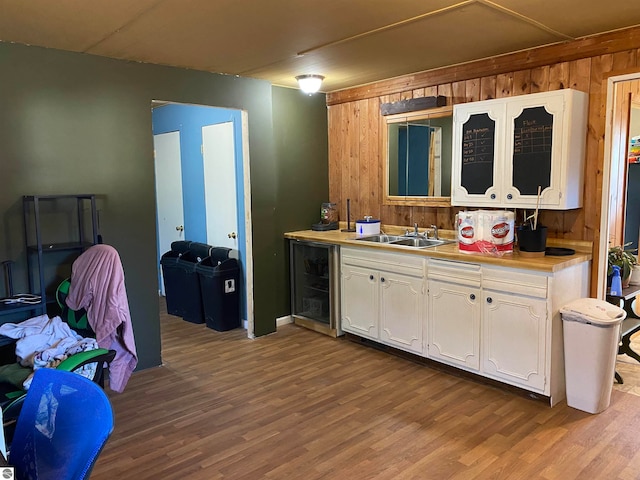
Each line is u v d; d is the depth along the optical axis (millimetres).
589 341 2918
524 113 3297
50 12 2555
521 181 3354
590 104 3244
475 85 3840
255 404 3215
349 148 4934
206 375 3707
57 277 3408
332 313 4488
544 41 3244
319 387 3459
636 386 3355
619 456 2531
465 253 3416
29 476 1392
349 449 2658
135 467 2531
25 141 3211
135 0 2381
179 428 2922
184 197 5637
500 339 3225
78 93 3402
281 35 2996
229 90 4152
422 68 3994
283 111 4727
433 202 4191
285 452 2643
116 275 3137
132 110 3654
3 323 3162
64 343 2727
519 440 2705
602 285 3328
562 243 3484
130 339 3203
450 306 3494
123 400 3305
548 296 2951
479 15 2680
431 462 2518
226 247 4984
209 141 5078
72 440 1242
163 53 3412
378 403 3195
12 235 3201
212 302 4754
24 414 1475
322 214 5105
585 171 3320
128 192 3680
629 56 3033
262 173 4449
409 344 3834
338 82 4508
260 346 4332
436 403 3178
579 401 3031
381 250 3943
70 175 3408
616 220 4020
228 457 2605
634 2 2523
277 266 4852
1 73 3086
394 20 2734
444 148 4074
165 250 6148
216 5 2455
